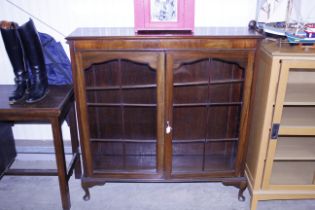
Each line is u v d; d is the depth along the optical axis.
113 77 1.75
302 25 1.68
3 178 2.07
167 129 1.66
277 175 1.82
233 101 1.77
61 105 1.57
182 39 1.47
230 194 1.92
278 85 1.50
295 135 1.71
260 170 1.71
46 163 2.20
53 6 1.85
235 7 1.86
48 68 1.79
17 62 1.59
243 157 1.75
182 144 1.93
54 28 1.91
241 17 1.88
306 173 1.84
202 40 1.48
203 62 1.71
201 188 1.97
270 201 1.86
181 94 1.79
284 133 1.62
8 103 1.60
